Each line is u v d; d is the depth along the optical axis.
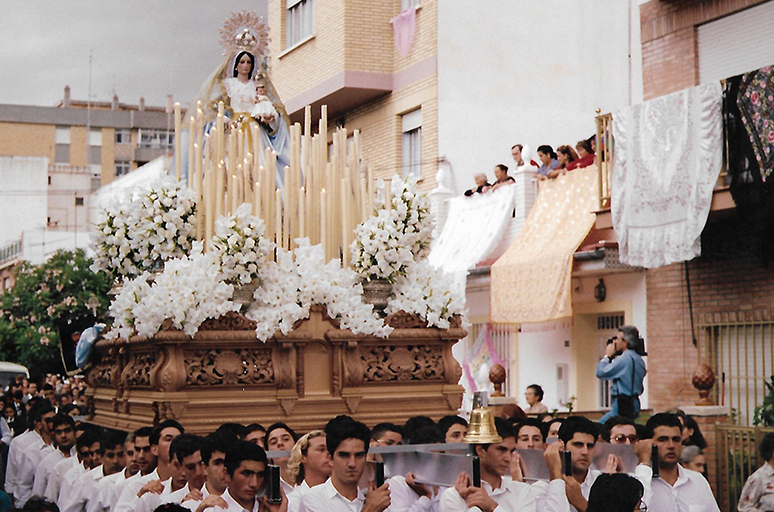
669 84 18.36
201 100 12.66
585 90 25.16
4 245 65.69
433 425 9.20
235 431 9.09
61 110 81.19
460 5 24.52
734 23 17.25
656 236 15.73
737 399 15.99
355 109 27.33
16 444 12.09
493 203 20.89
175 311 9.91
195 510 7.12
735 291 16.19
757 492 10.55
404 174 25.58
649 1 18.80
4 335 40.31
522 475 7.90
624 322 18.41
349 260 11.33
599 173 17.08
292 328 10.42
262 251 10.52
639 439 8.35
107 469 9.88
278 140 12.91
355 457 7.24
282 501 7.04
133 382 10.95
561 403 19.59
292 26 28.72
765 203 14.10
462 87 24.47
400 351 10.99
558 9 25.11
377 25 25.77
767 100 14.10
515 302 18.77
